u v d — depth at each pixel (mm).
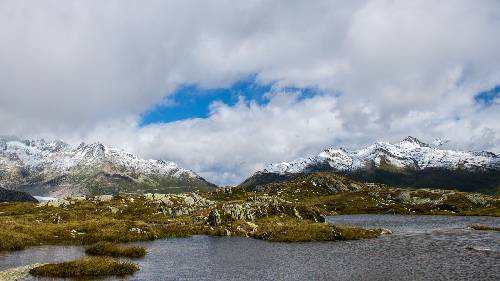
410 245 76875
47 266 48812
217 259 60719
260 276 47688
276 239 86250
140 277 46781
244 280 45406
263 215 115312
